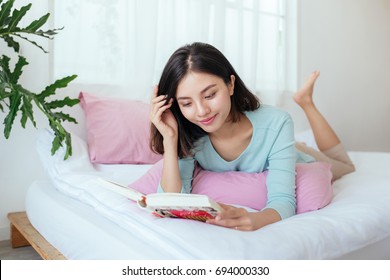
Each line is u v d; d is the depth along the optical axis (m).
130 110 1.68
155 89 1.04
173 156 1.06
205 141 1.15
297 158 1.42
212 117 0.94
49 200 1.20
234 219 0.81
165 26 2.01
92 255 0.87
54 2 1.67
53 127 1.30
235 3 2.33
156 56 2.01
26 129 1.61
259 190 1.10
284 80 2.67
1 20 1.27
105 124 1.61
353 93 3.28
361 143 3.39
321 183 1.11
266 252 0.68
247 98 1.10
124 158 1.61
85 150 1.54
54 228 1.08
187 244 0.70
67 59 1.71
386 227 0.94
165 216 0.86
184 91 0.92
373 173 1.61
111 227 0.91
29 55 1.59
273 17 2.57
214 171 1.24
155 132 1.13
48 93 1.29
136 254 0.74
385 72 3.58
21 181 1.62
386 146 3.65
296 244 0.72
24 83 1.59
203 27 2.14
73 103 1.34
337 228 0.83
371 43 3.42
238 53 2.33
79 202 1.15
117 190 0.92
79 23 1.73
